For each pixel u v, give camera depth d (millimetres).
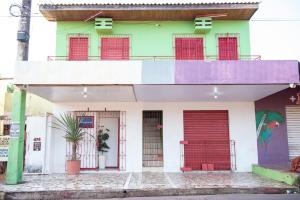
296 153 12906
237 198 7859
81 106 13031
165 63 9461
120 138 12875
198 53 13117
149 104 13086
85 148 12969
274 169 10625
